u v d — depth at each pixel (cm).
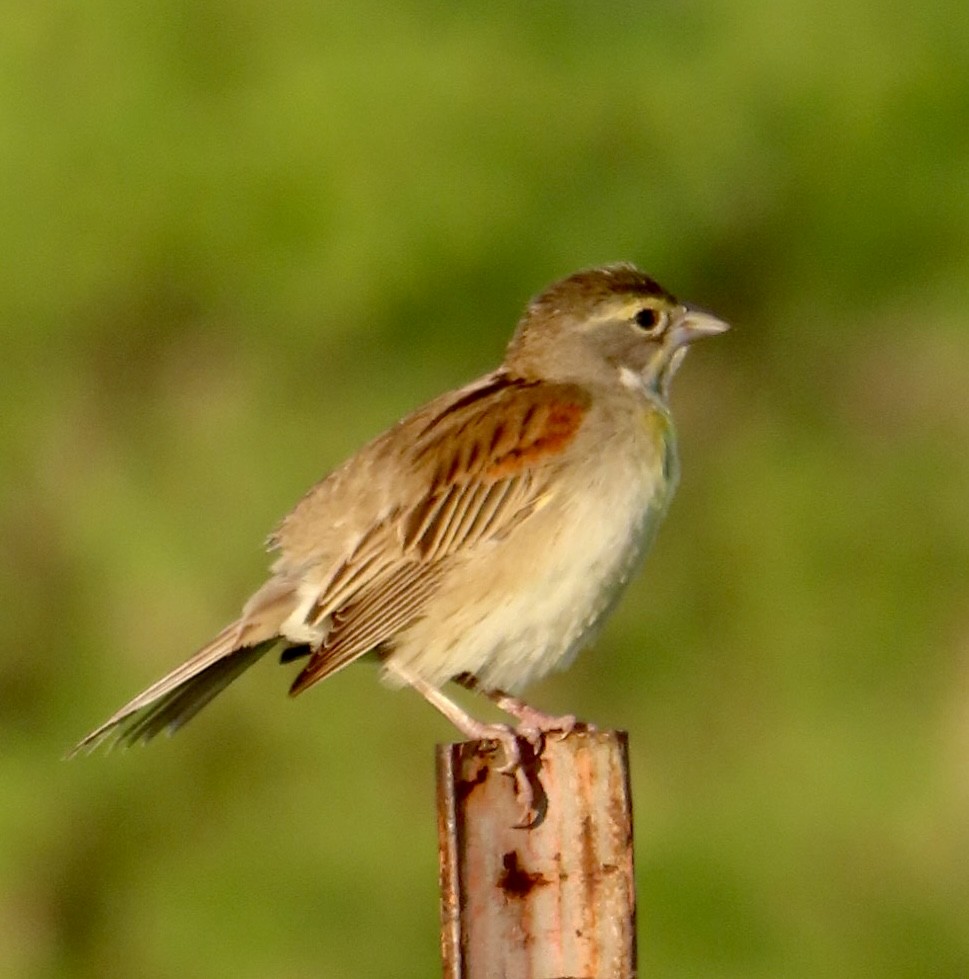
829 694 1648
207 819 1650
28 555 1678
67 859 1647
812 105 1605
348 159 1523
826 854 1573
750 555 1688
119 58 1564
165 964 1605
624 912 712
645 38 1580
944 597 1681
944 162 1620
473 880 710
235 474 1647
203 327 1667
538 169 1545
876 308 1691
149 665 1623
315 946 1586
